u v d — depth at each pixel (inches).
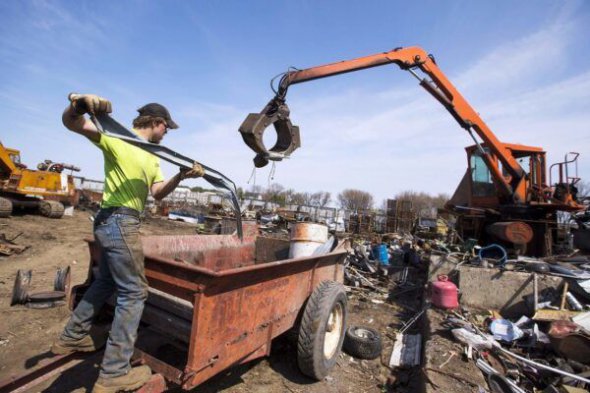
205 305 88.2
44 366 94.7
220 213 759.7
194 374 85.6
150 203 1130.7
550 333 169.0
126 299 90.6
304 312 138.4
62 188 655.8
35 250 354.0
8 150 637.9
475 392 130.3
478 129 301.0
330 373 153.6
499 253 287.9
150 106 104.4
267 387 138.3
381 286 310.7
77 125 84.7
